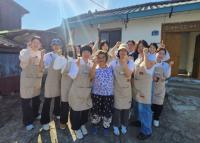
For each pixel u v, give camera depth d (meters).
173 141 3.27
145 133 3.30
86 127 3.75
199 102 5.00
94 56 3.36
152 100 3.66
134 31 8.38
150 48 3.80
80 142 3.24
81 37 10.20
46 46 8.12
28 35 8.05
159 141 3.27
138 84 3.26
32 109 3.81
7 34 8.12
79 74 3.12
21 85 3.52
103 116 3.30
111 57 3.69
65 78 3.44
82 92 3.17
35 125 3.85
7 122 4.08
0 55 5.99
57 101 3.87
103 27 9.35
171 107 4.71
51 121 4.00
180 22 7.32
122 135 3.45
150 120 3.29
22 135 3.50
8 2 12.98
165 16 7.58
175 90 6.08
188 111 4.46
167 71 3.59
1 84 6.04
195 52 8.52
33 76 3.52
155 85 3.61
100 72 3.19
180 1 8.30
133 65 3.29
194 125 3.80
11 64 6.39
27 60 3.40
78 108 3.20
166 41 7.77
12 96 6.12
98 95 3.23
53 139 3.34
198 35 8.62
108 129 3.47
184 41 10.72
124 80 3.21
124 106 3.30
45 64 3.51
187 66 10.64
